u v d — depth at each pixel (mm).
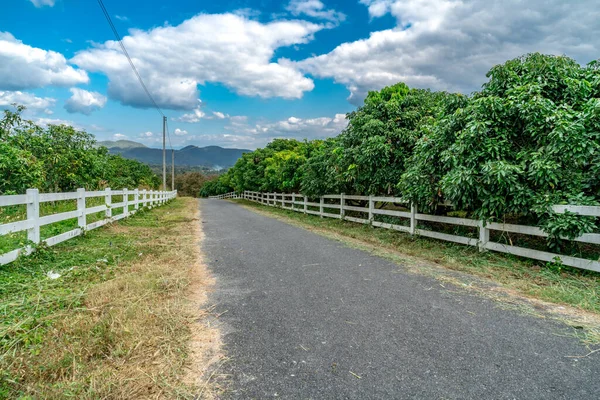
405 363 2461
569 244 5141
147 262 5332
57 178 10445
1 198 4395
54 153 10414
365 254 6262
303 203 15617
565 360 2508
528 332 2973
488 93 6188
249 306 3605
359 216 11906
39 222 5363
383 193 9938
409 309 3506
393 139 8781
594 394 2100
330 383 2227
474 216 5973
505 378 2275
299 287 4246
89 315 3158
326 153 12828
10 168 7395
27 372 2246
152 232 8555
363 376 2303
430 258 5883
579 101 5512
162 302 3604
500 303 3699
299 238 8109
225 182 51906
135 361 2465
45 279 4102
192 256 5902
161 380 2254
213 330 3031
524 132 5473
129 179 22516
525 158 5254
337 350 2654
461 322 3178
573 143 4777
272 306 3602
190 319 3254
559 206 4758
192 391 2150
